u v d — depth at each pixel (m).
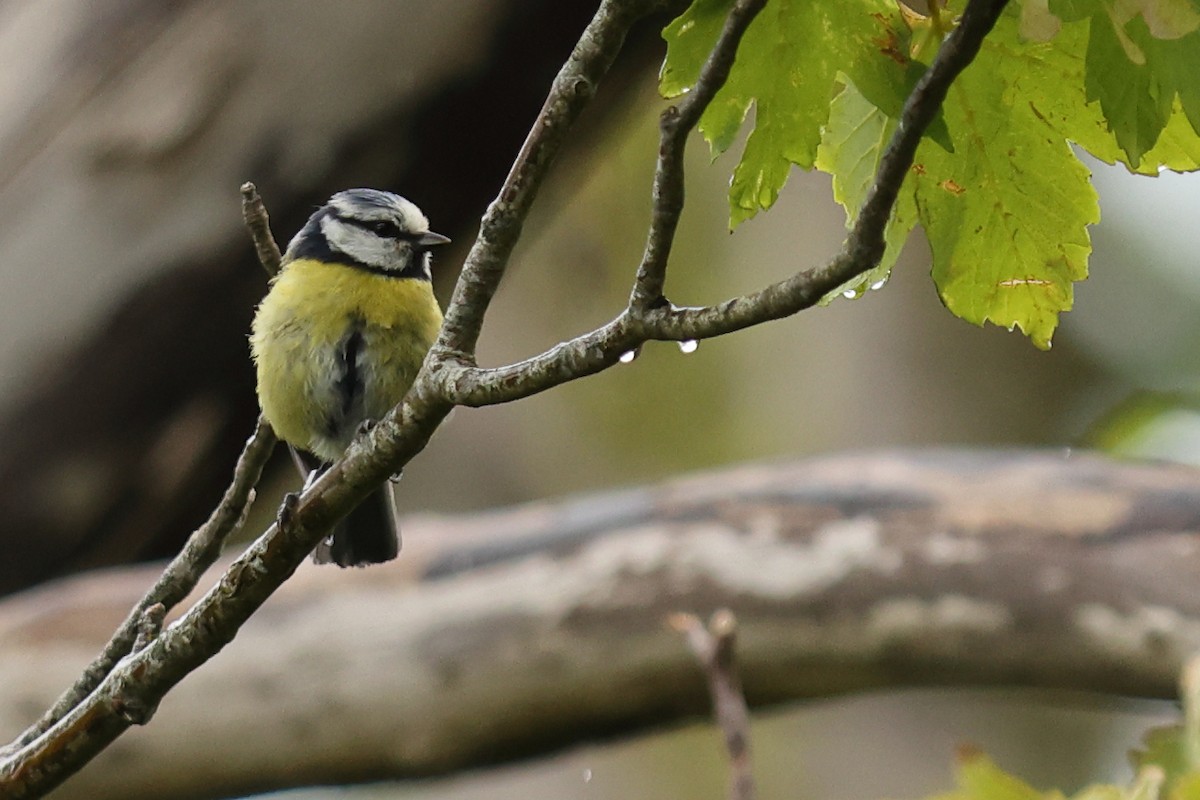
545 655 9.61
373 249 8.72
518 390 4.90
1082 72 4.10
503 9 9.28
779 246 17.72
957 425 17.27
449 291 10.66
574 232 18.38
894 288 17.59
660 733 9.96
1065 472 9.73
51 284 9.85
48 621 9.87
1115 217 18.30
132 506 10.40
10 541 10.25
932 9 4.07
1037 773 15.73
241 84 9.70
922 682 9.64
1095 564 9.27
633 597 9.60
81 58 9.92
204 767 9.70
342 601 9.84
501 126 9.77
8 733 9.59
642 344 4.55
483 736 9.75
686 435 18.33
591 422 18.91
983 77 4.19
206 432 10.30
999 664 9.38
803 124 4.15
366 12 9.47
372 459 5.34
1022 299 4.44
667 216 4.32
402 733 9.71
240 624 5.71
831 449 17.20
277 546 5.55
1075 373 17.86
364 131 9.67
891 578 9.44
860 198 4.45
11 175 9.87
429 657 9.65
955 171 4.34
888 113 4.10
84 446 10.10
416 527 10.22
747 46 4.09
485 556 9.93
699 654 6.38
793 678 9.68
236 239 9.80
